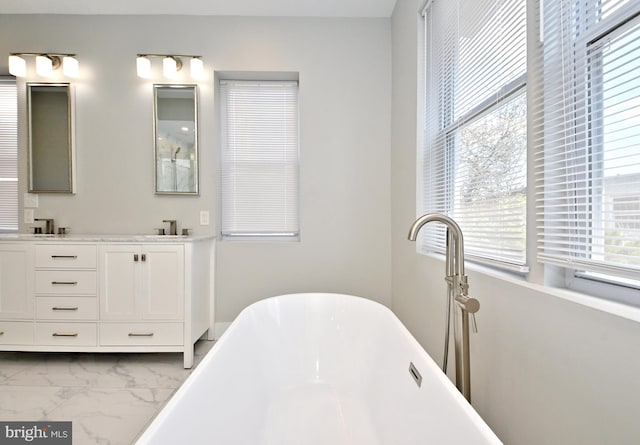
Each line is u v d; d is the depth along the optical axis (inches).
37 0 91.3
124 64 98.0
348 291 100.1
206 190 99.3
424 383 38.4
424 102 72.2
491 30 45.3
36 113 98.1
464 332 39.0
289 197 105.7
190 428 33.3
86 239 80.9
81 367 80.1
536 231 35.7
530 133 36.5
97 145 98.4
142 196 98.9
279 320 70.9
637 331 22.7
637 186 26.7
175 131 98.6
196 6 94.1
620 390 24.0
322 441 48.7
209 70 98.3
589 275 31.9
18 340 81.3
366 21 98.6
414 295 75.7
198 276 87.7
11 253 81.0
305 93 99.0
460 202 55.9
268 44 98.3
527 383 34.5
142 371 78.3
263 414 53.3
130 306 81.3
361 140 99.5
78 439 53.8
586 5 31.4
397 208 91.4
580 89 32.6
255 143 105.3
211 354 43.9
